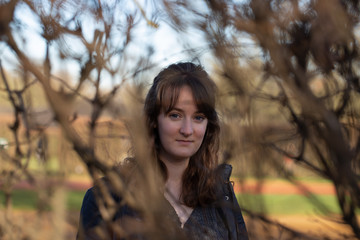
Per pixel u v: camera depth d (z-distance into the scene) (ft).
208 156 4.81
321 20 2.70
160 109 4.36
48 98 2.65
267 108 2.81
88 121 2.71
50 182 3.18
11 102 3.17
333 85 2.90
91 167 2.72
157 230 2.68
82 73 2.70
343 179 2.81
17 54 2.66
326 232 3.07
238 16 2.64
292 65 2.71
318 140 2.89
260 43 2.67
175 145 4.49
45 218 3.25
